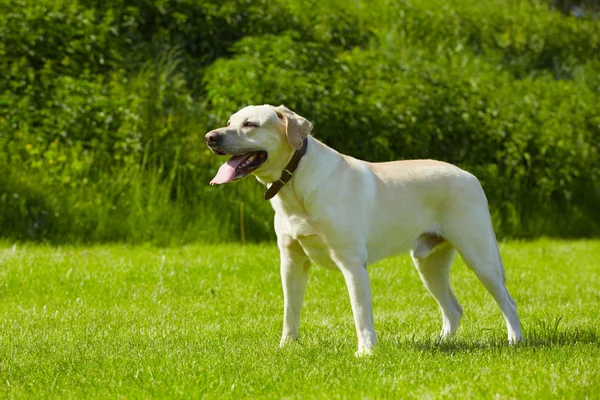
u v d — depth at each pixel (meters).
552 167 16.09
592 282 9.85
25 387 4.73
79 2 14.98
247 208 13.06
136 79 13.84
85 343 5.93
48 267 9.17
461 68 17.12
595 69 20.39
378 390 4.50
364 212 5.62
